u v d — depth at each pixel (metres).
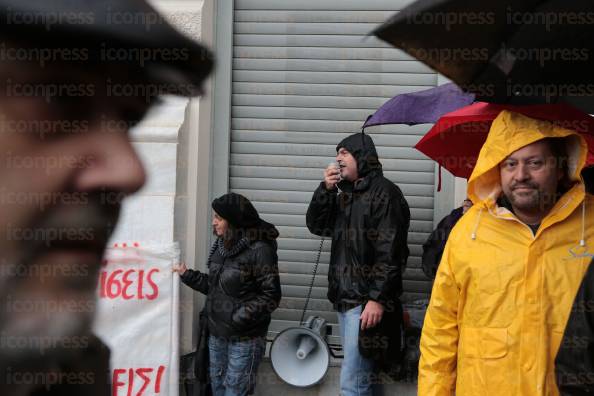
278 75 5.22
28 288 0.36
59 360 0.39
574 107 2.49
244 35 5.24
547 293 2.25
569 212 2.29
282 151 5.23
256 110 5.25
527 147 2.30
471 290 2.39
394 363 3.90
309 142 5.20
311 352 4.52
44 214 0.36
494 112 2.64
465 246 2.44
